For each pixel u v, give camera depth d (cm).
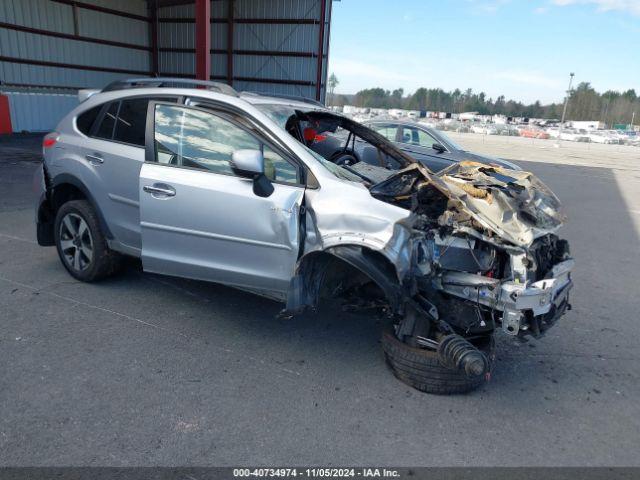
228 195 353
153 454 257
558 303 338
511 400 331
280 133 358
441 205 338
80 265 461
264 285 357
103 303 428
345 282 341
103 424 277
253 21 2089
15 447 255
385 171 453
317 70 2020
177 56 2291
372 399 320
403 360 326
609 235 838
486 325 319
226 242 360
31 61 1862
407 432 290
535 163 2216
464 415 310
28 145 1501
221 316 420
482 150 2919
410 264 299
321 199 331
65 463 247
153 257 392
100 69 2131
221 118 375
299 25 2011
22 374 318
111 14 2123
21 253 538
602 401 338
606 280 596
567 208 1076
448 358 296
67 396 299
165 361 346
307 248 333
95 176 427
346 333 408
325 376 343
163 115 396
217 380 328
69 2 1952
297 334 400
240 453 263
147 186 381
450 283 316
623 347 419
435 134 1000
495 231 307
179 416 289
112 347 359
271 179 352
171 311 422
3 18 1756
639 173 2048
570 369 378
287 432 282
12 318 391
